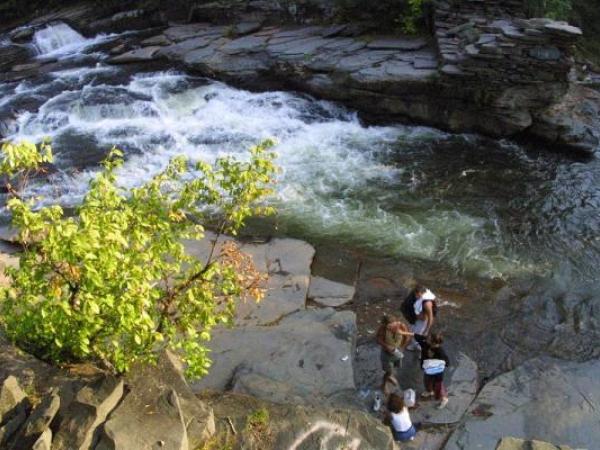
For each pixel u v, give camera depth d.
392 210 12.05
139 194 5.46
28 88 16.61
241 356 8.23
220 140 14.55
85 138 14.50
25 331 5.52
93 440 4.64
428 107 14.84
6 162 4.79
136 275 4.86
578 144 13.96
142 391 5.09
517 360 8.73
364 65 15.34
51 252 4.52
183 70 17.30
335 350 8.41
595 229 11.50
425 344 7.70
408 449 7.21
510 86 13.98
